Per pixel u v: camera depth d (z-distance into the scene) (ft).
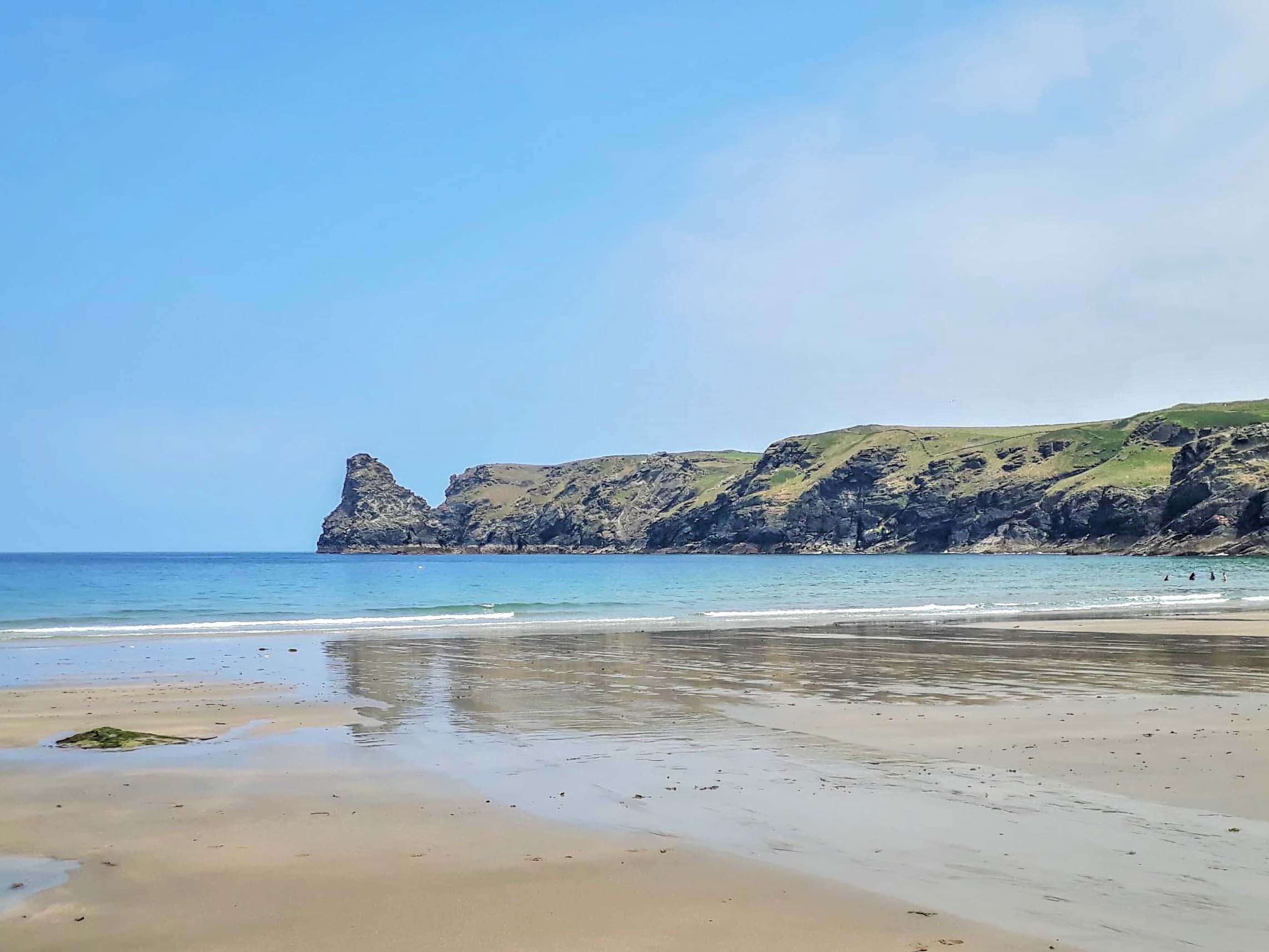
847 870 31.91
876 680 82.48
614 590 311.47
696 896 29.55
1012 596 253.03
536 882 31.09
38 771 48.08
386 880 31.37
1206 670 88.48
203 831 37.29
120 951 25.79
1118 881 30.40
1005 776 45.14
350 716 64.95
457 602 243.81
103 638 131.23
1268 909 28.02
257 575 456.04
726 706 68.69
